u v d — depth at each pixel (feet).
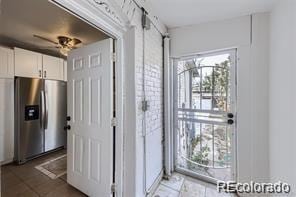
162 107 9.77
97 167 7.29
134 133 6.70
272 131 6.95
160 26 8.74
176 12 7.73
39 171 10.16
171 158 9.98
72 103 8.41
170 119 9.93
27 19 8.34
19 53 11.32
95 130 7.36
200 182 9.04
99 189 7.18
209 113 9.00
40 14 7.87
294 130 5.06
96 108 7.32
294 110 5.07
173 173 10.01
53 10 7.50
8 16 8.02
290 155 5.32
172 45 9.59
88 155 7.66
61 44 10.46
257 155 7.60
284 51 5.78
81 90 7.97
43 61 12.65
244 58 7.84
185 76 9.71
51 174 9.80
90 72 7.55
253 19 7.64
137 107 6.88
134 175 6.69
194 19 8.39
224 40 8.27
